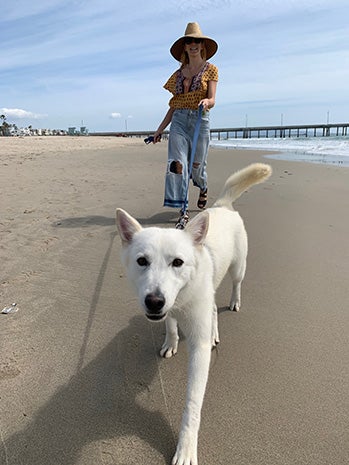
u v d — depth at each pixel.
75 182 9.03
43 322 3.20
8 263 4.32
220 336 3.07
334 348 2.86
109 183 8.90
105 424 2.24
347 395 2.41
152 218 5.95
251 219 5.99
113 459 2.03
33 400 2.39
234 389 2.49
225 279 4.10
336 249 4.70
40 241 4.98
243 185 3.75
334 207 6.58
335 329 3.09
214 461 2.01
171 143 5.43
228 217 3.36
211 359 2.79
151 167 11.87
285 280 3.96
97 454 2.06
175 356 2.84
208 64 5.20
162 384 2.55
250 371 2.65
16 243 4.91
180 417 2.29
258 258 4.52
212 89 5.18
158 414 2.31
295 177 9.66
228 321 3.29
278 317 3.30
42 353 2.82
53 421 2.25
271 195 7.57
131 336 3.04
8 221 5.82
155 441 2.14
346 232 5.29
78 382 2.55
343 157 15.57
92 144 27.19
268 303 3.54
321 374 2.60
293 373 2.62
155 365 2.73
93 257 4.50
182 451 2.01
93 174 10.33
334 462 1.98
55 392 2.46
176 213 6.21
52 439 2.14
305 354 2.81
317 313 3.33
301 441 2.10
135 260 2.44
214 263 2.84
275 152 18.50
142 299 2.22
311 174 10.09
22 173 10.30
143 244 2.42
